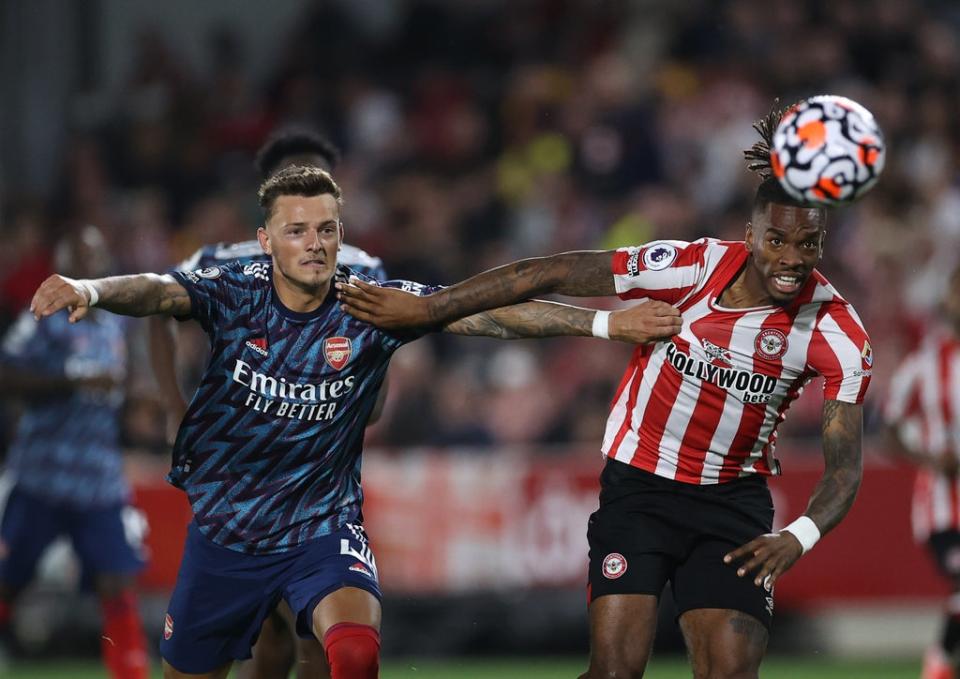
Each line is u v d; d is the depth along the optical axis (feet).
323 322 57.47
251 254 69.77
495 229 165.89
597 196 165.89
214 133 181.27
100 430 95.96
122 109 185.47
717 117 168.14
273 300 57.36
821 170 52.03
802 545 55.57
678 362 58.54
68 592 122.72
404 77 185.78
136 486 120.06
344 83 184.14
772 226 54.34
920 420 94.12
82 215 172.45
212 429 57.82
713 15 182.80
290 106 183.21
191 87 185.78
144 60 188.44
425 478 121.60
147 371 123.03
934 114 169.58
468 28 189.47
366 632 54.24
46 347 95.45
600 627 57.57
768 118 57.98
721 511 59.47
